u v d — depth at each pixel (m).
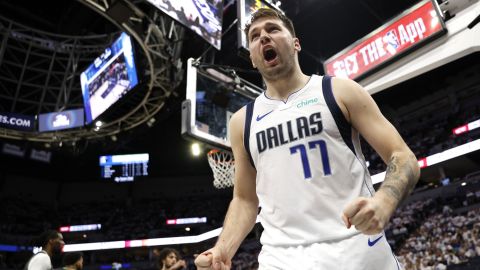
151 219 22.12
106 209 22.66
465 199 13.51
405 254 11.96
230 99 4.72
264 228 1.27
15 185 21.45
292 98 1.31
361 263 1.06
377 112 1.24
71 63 12.98
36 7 13.07
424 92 17.55
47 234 4.10
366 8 11.62
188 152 22.36
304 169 1.19
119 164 21.38
